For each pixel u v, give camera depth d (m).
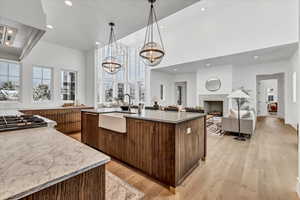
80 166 0.65
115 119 2.49
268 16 4.61
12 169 0.61
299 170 1.72
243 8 5.05
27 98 4.12
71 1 2.49
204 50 5.99
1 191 0.47
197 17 6.12
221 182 1.98
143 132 2.12
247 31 4.99
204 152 2.67
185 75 9.56
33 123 1.43
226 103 7.00
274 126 5.71
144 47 2.87
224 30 5.47
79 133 4.44
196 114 2.49
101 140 2.87
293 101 5.47
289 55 5.56
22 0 1.22
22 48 1.95
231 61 6.40
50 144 0.93
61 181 0.59
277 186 1.89
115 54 5.93
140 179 2.04
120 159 2.48
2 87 3.78
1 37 1.58
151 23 3.21
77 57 5.16
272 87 11.37
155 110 3.40
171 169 1.81
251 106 7.18
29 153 0.78
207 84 7.55
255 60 6.29
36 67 4.34
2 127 1.26
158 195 1.72
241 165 2.47
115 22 3.18
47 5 2.60
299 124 1.74
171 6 2.55
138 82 8.95
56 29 3.57
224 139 3.98
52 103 4.59
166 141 1.86
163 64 7.48
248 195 1.72
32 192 0.50
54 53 4.60
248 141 3.80
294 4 4.18
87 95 5.30
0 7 1.11
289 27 4.27
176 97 10.16
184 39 6.61
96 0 2.45
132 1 2.44
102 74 7.38
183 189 1.83
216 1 5.17
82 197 0.67
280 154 2.93
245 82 7.33
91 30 3.61
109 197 1.67
